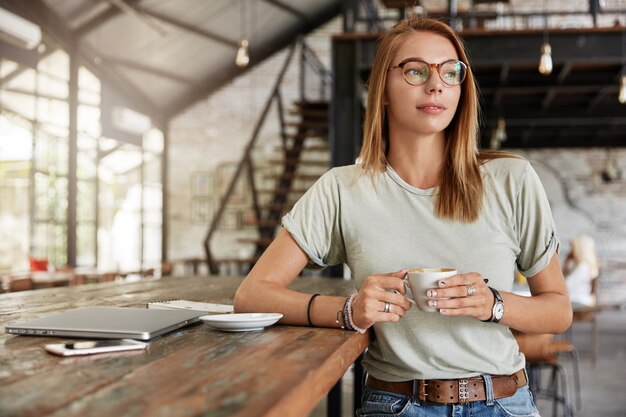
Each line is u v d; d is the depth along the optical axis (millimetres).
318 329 1329
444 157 1485
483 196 1438
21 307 1748
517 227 1449
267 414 706
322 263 1587
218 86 11828
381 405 1427
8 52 6977
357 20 6797
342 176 1542
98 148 9141
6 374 890
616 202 12359
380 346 1444
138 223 10617
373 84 1521
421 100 1432
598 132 11406
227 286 2598
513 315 1286
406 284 1288
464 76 1441
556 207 12484
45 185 7781
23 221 7355
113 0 7746
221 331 1300
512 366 1402
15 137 7195
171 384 830
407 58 1447
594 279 6633
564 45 6289
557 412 4504
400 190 1486
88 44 8586
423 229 1451
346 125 6113
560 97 8766
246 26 10023
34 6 7387
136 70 9766
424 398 1381
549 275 1455
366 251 1478
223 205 9430
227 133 11797
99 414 694
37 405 731
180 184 11820
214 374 889
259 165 11719
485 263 1414
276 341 1174
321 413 4250
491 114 9398
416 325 1389
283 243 1531
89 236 8930
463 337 1370
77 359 996
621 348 7316
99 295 2154
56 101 8000
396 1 6625
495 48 6332
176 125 11883
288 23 11062
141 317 1351
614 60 6246
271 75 11789
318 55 11781
